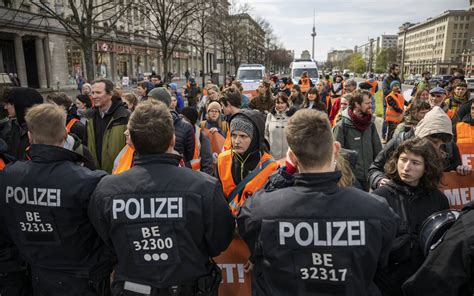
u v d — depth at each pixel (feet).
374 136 14.12
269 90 23.36
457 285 4.93
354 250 5.09
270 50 221.46
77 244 6.73
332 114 26.53
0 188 6.89
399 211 7.76
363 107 13.56
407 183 7.90
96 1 98.22
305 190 5.42
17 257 7.53
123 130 12.80
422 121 10.35
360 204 5.29
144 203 5.88
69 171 6.72
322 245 5.15
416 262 7.28
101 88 12.73
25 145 11.77
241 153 9.01
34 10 89.45
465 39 409.49
